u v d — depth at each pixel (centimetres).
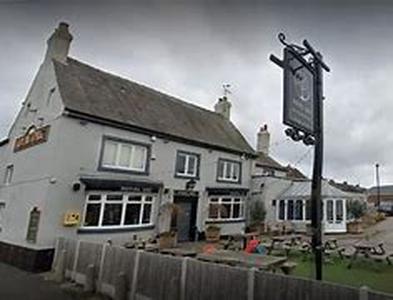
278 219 2666
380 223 3117
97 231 1521
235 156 2350
